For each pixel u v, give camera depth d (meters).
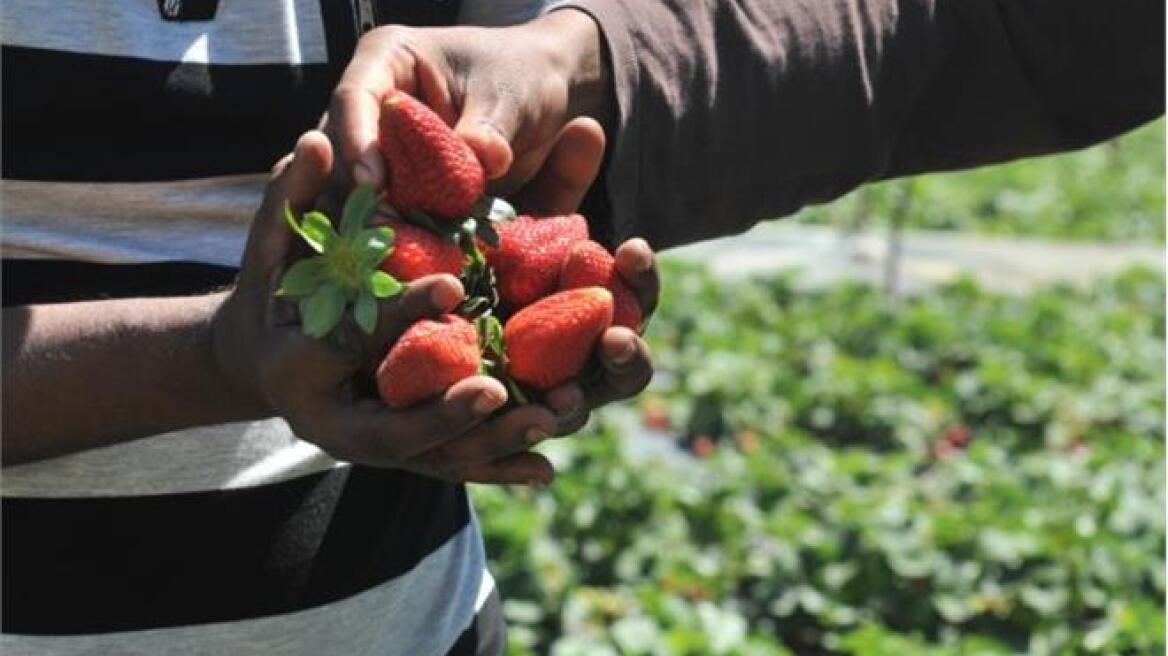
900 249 8.52
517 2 1.30
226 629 1.17
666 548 3.86
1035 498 4.26
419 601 1.26
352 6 1.21
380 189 1.10
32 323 1.11
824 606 3.56
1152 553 3.90
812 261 8.03
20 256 1.15
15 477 1.15
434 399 1.04
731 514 3.93
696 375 5.21
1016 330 6.30
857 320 6.39
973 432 5.33
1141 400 5.46
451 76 1.16
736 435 5.00
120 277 1.16
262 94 1.17
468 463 1.07
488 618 1.33
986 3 1.39
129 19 1.14
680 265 7.11
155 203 1.16
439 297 1.04
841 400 5.28
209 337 1.10
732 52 1.30
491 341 1.08
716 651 3.17
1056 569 3.63
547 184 1.22
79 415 1.11
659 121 1.26
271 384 1.06
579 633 3.37
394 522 1.24
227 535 1.17
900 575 3.62
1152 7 1.41
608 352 1.08
